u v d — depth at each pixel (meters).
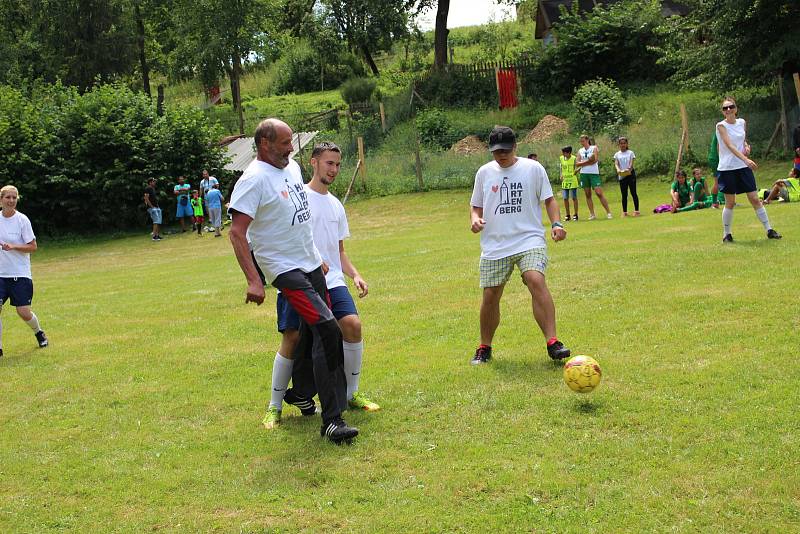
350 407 5.87
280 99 54.91
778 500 3.97
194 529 4.12
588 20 41.03
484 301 6.75
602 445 4.77
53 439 5.70
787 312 7.29
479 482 4.41
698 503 3.98
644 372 6.06
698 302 7.98
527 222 6.64
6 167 29.64
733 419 4.98
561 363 6.51
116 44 50.78
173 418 6.06
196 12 51.06
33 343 9.45
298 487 4.54
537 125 36.78
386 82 53.75
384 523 4.01
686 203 18.39
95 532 4.16
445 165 30.19
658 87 38.31
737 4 26.23
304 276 5.34
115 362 7.99
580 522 3.89
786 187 16.88
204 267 17.23
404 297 10.03
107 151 30.62
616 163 18.55
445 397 5.91
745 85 28.70
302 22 57.00
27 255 9.18
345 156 35.44
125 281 15.82
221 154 32.91
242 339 8.66
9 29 54.00
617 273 9.84
